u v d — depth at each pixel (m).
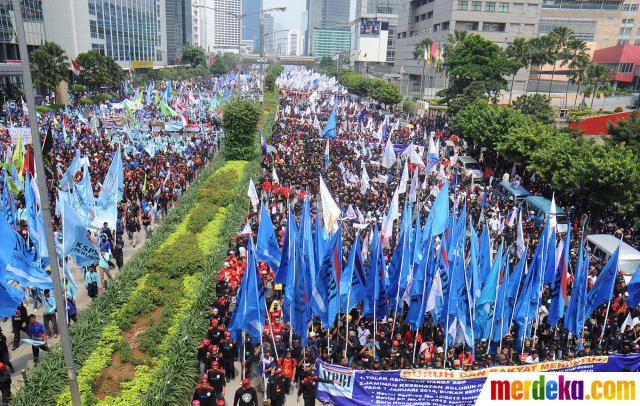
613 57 115.25
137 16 138.75
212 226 27.38
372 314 18.28
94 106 71.44
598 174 30.16
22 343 18.12
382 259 18.19
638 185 29.64
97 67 89.94
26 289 21.20
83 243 18.77
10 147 34.78
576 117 67.00
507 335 18.03
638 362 16.42
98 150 41.19
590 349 17.78
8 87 75.00
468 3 105.50
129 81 111.44
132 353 16.25
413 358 17.09
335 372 15.24
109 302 18.66
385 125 51.44
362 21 192.38
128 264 22.16
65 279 18.58
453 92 75.88
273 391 14.84
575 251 26.28
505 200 36.72
